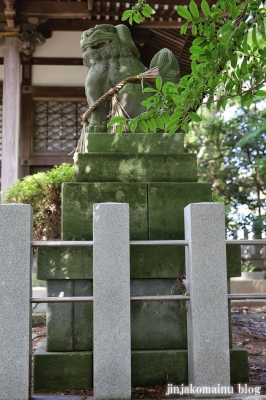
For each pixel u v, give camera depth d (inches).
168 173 171.0
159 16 522.0
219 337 140.3
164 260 159.9
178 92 148.6
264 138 658.8
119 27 196.5
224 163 721.0
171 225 164.2
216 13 136.9
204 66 144.5
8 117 524.7
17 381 135.0
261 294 144.6
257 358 208.2
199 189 166.7
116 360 137.8
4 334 136.1
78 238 160.4
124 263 141.3
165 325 158.6
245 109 698.2
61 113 633.6
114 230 142.4
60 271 156.5
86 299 140.1
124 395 136.9
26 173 620.4
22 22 541.0
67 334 155.6
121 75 189.2
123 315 139.5
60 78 628.4
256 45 140.6
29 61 623.5
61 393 146.9
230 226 598.5
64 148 629.9
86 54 192.9
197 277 142.3
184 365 153.5
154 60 196.9
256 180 692.1
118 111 181.9
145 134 175.8
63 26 599.5
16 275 138.2
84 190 163.2
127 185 164.9
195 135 717.3
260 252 557.0
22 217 140.2
